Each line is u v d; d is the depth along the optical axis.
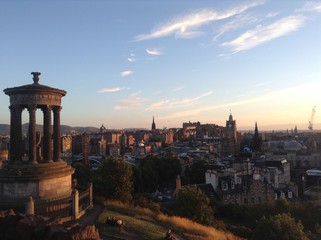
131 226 28.70
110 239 24.45
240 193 97.31
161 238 26.84
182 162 161.75
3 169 31.17
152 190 126.06
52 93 32.84
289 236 43.88
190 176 141.25
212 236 34.50
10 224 19.75
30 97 31.64
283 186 113.94
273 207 73.94
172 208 58.62
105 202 37.62
